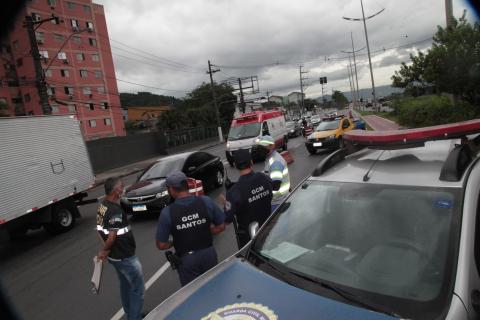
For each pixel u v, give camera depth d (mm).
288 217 3105
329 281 2426
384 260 2430
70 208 10359
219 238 7059
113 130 73000
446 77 14242
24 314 5172
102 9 72375
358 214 2758
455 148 2646
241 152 4043
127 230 4207
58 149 10125
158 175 10672
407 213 2525
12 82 65000
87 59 69250
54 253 8117
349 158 3502
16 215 8531
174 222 3604
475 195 2373
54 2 64875
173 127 59969
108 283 5840
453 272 2088
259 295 2396
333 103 157125
